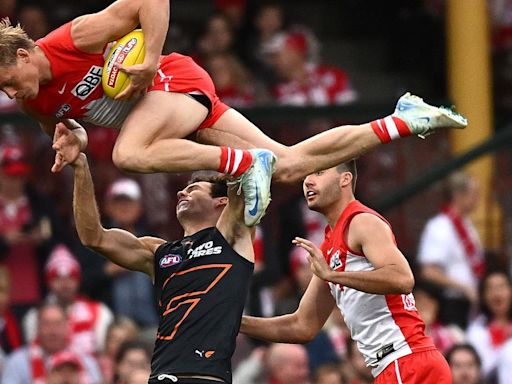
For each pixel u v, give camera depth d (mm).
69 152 26234
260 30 51188
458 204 42375
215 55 49406
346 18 55156
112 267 40375
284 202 42594
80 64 25234
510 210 43875
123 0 25281
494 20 53094
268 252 41562
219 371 25922
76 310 39156
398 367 27969
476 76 49688
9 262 40844
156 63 25125
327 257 28188
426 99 49219
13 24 49375
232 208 26250
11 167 41156
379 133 25938
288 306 38938
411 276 26953
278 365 36000
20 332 38625
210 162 25250
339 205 28078
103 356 37938
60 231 41719
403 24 54312
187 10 52188
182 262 26594
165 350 26156
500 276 39938
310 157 25969
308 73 49656
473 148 42281
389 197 42625
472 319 40906
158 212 43031
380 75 53250
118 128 26172
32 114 26344
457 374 36750
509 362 38812
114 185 42281
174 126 25453
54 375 35688
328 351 38125
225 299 26141
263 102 48500
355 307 28156
